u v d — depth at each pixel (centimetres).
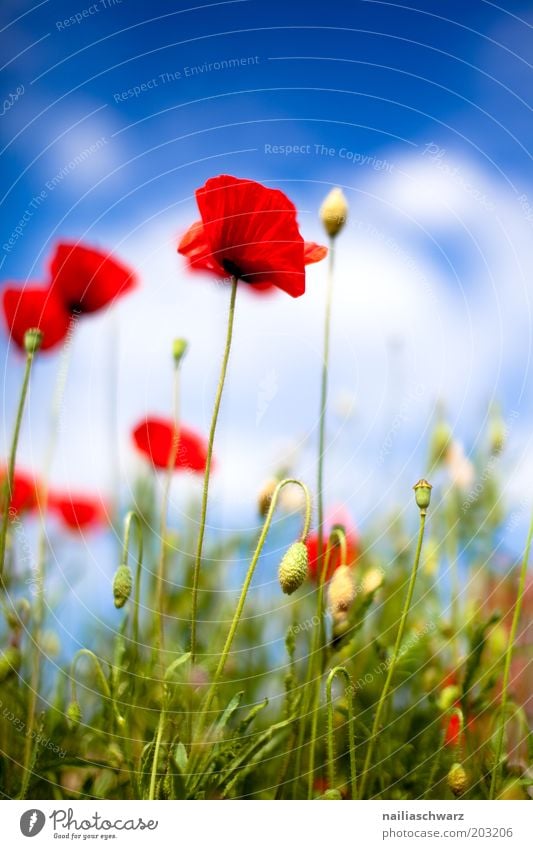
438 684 94
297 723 87
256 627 98
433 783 89
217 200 83
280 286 85
